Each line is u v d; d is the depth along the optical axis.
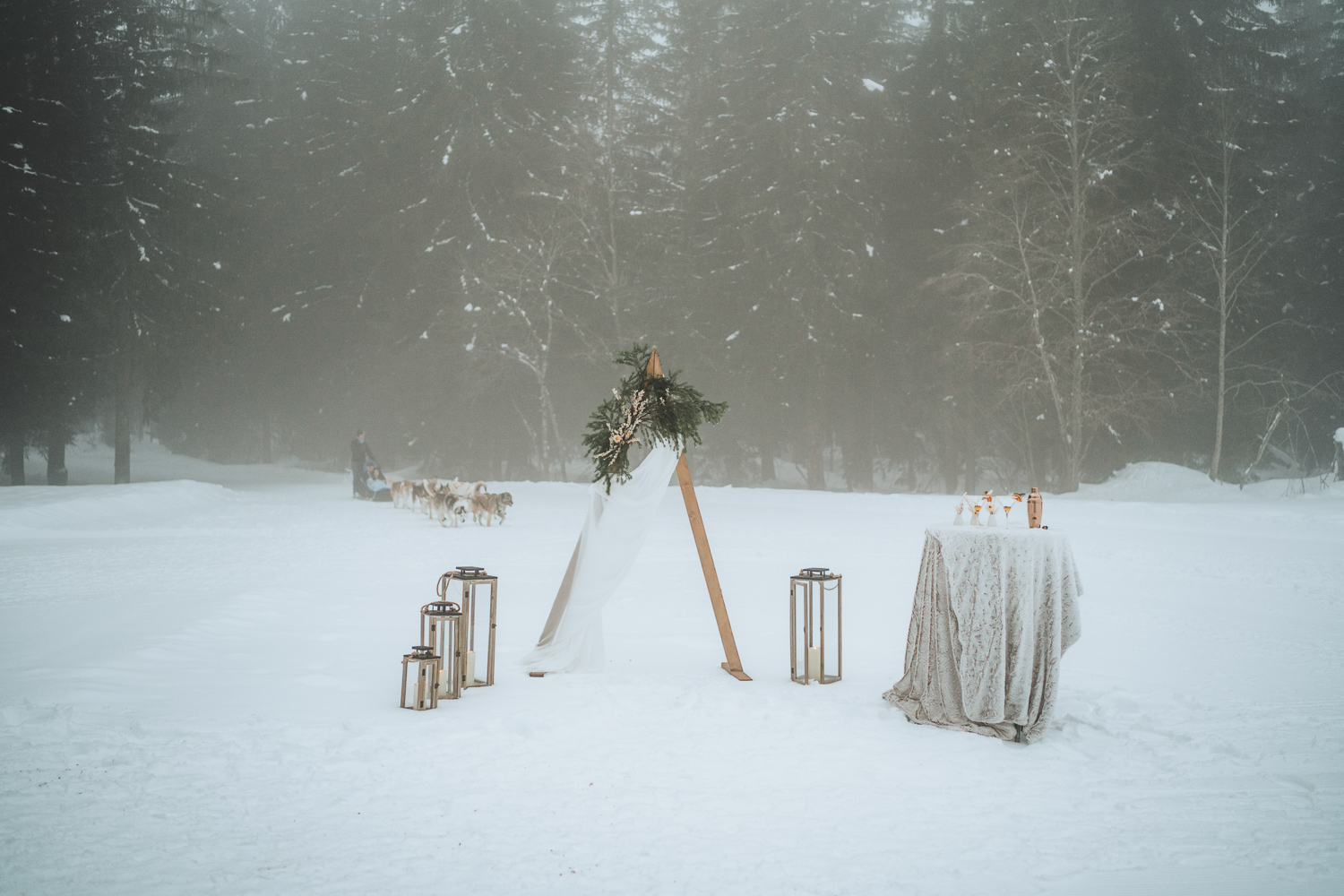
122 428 38.03
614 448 6.96
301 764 4.53
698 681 6.57
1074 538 17.38
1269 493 29.09
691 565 13.21
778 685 6.48
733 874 3.28
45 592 10.20
